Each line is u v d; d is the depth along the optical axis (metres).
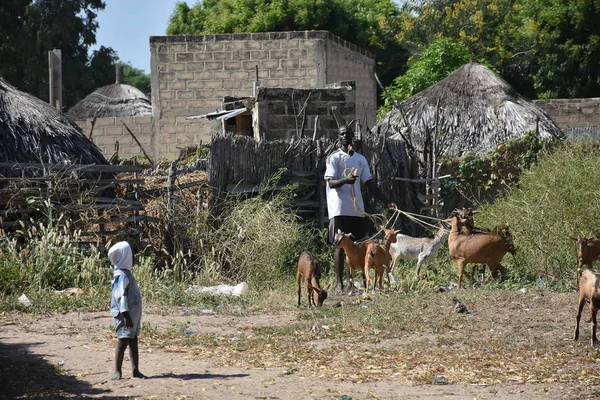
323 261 20.17
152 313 14.89
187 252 19.42
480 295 15.83
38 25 66.88
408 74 48.66
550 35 54.75
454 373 10.21
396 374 10.18
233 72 37.78
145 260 18.47
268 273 19.05
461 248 17.39
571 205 18.83
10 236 18.69
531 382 9.77
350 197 17.45
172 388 9.39
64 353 11.39
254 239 19.34
